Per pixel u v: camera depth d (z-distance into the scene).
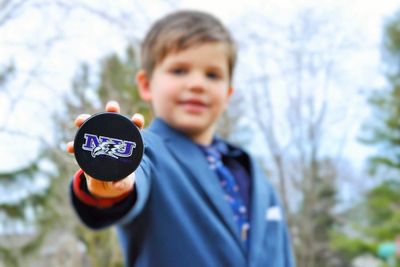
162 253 1.49
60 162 4.32
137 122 1.02
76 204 1.29
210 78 1.99
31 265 6.66
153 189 1.48
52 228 6.28
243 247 1.66
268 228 1.90
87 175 1.04
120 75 4.17
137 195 1.29
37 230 6.52
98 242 5.23
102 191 1.15
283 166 13.31
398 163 18.20
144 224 1.50
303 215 17.30
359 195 21.56
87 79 4.13
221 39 2.03
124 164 1.00
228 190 1.83
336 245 18.73
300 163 15.44
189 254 1.51
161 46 1.98
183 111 1.88
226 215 1.64
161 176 1.51
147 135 1.59
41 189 6.00
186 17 2.15
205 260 1.53
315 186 17.14
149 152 1.49
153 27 2.20
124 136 1.00
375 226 18.50
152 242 1.50
